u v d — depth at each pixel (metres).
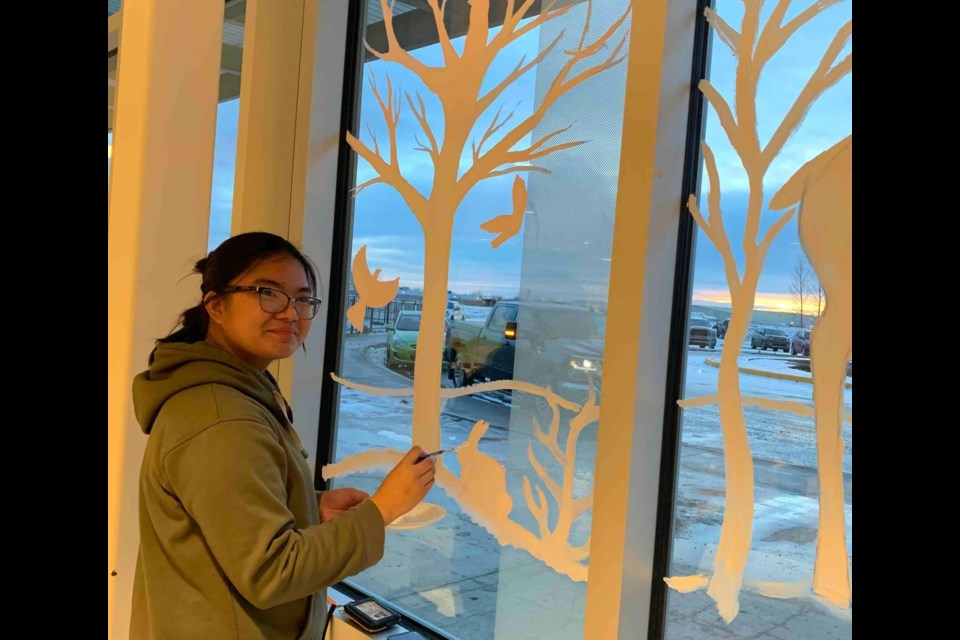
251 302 1.26
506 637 1.73
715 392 1.40
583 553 1.57
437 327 1.95
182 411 1.16
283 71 2.31
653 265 1.42
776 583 1.29
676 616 1.45
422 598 1.96
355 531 1.19
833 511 1.22
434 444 1.94
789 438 1.28
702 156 1.46
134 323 2.33
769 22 1.33
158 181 2.36
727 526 1.36
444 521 1.90
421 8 2.06
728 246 1.38
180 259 2.43
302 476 1.29
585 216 1.60
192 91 2.41
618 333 1.43
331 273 2.35
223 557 1.07
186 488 1.10
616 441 1.43
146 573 1.22
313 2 2.26
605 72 1.58
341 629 1.96
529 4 1.75
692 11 1.45
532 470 1.69
